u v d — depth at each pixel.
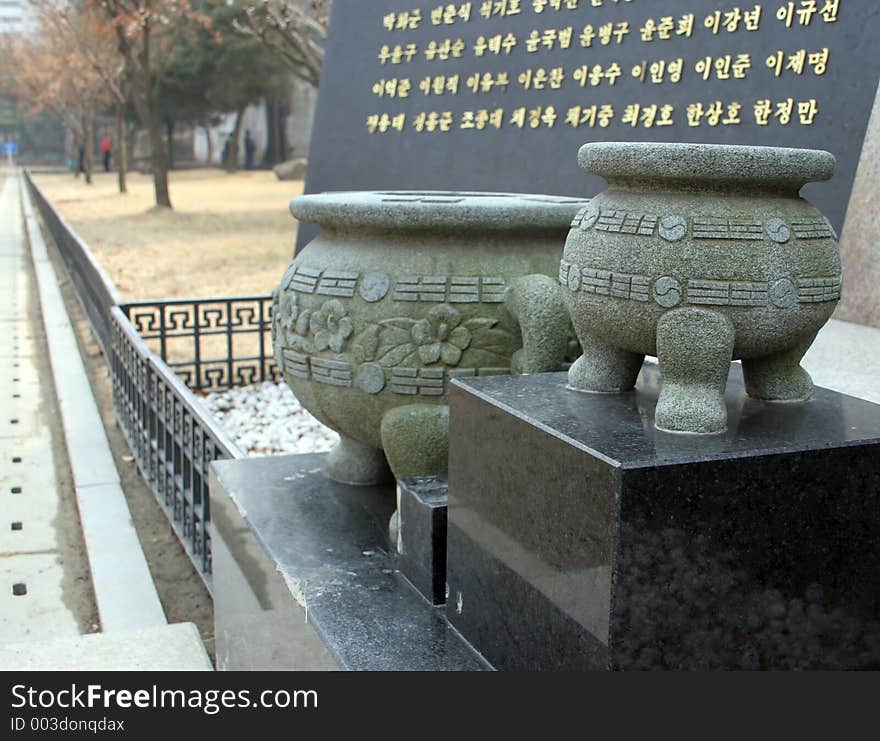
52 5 22.64
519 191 5.99
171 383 3.92
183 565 3.92
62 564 3.97
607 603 1.33
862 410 1.60
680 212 1.51
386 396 2.18
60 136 66.50
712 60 4.71
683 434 1.44
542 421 1.51
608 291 1.55
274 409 5.72
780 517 1.39
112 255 12.45
